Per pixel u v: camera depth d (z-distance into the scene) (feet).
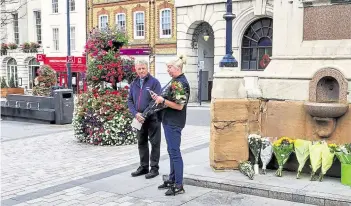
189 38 82.94
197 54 84.33
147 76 22.67
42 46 121.49
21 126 46.52
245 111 21.44
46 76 57.26
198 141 33.63
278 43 22.39
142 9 90.89
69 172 24.18
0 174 24.03
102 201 18.61
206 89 86.07
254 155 21.01
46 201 18.86
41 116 48.75
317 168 19.20
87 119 33.22
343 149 18.67
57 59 112.06
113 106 32.45
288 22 22.04
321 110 19.26
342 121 19.69
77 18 107.86
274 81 21.66
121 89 33.37
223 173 20.98
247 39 73.72
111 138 32.37
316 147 19.27
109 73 32.35
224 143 21.33
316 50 21.07
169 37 86.33
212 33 84.17
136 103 22.47
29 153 30.19
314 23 21.36
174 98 18.58
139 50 89.76
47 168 25.31
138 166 25.20
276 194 17.97
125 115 32.71
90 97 33.42
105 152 29.86
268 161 20.57
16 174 23.99
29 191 20.52
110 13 98.48
